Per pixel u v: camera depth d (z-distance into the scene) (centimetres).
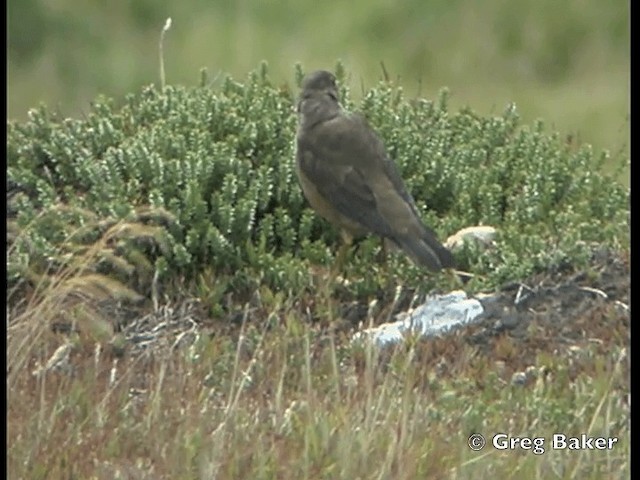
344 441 1884
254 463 1870
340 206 2366
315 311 2294
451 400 2059
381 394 1975
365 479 1861
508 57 4381
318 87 2419
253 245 2383
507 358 2202
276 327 2227
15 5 4484
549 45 4400
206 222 2336
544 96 4222
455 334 2231
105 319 2248
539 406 2053
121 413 1966
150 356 2156
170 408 1972
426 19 4472
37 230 2306
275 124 2486
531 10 4441
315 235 2434
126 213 2294
